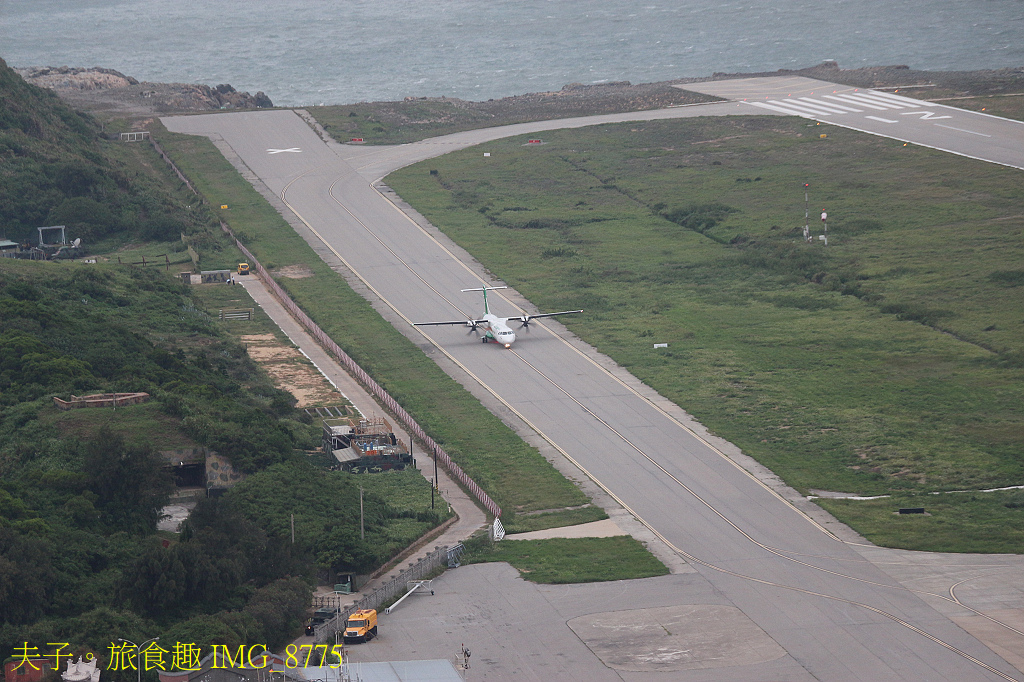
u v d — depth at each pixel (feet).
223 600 287.07
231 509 328.90
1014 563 320.70
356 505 354.95
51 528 303.07
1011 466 378.94
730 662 274.98
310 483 359.66
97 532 314.55
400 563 329.52
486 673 269.23
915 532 341.41
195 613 279.49
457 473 393.09
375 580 319.68
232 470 361.92
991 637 284.20
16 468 344.69
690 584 315.99
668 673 269.85
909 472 380.37
